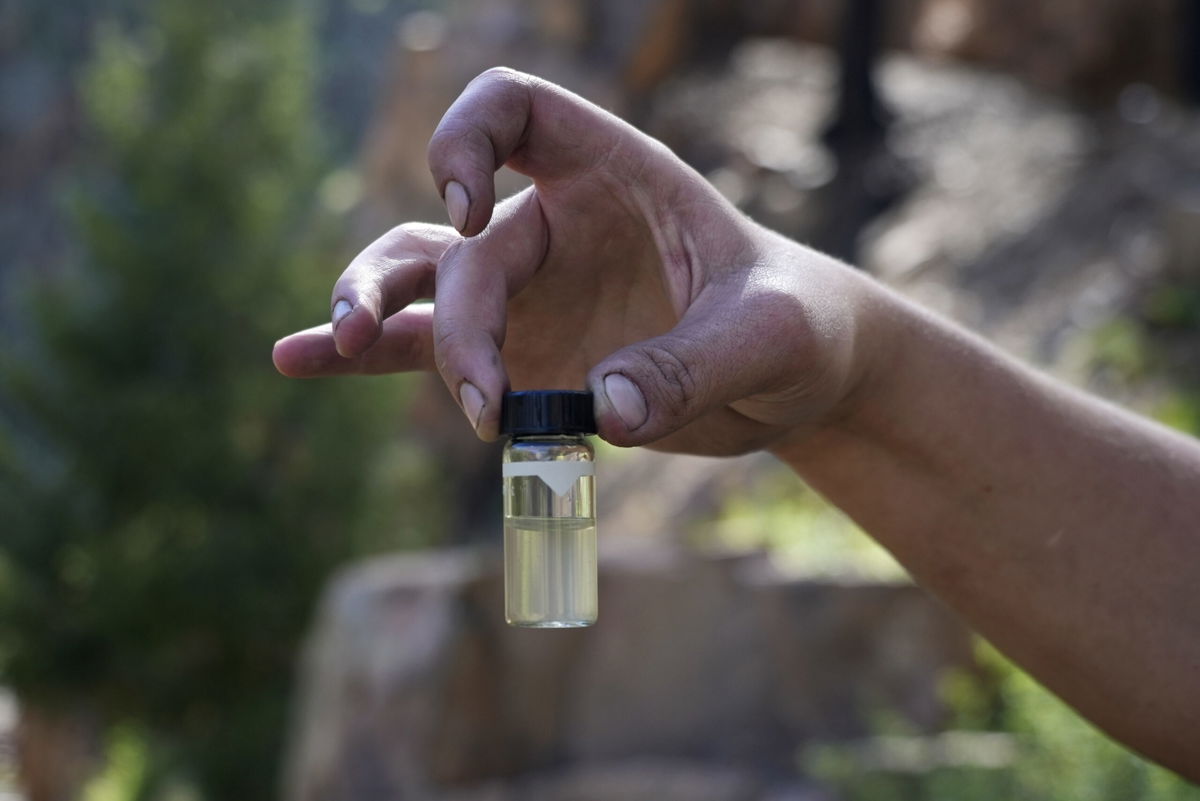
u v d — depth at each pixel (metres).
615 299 1.29
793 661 6.86
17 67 34.03
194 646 13.95
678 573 7.06
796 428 1.35
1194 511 1.40
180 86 15.64
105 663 13.78
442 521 15.62
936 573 1.43
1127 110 15.23
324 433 14.53
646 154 1.20
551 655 7.00
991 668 6.56
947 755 5.69
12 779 16.47
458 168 1.11
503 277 1.19
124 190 15.53
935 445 1.37
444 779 6.73
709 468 10.36
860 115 15.28
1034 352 10.46
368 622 7.13
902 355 1.34
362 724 6.93
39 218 32.31
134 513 14.37
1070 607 1.39
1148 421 1.48
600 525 10.34
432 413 16.20
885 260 13.09
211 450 14.05
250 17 16.52
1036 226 12.45
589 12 16.91
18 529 14.13
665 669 6.97
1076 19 16.19
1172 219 10.50
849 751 5.96
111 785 14.40
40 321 14.70
